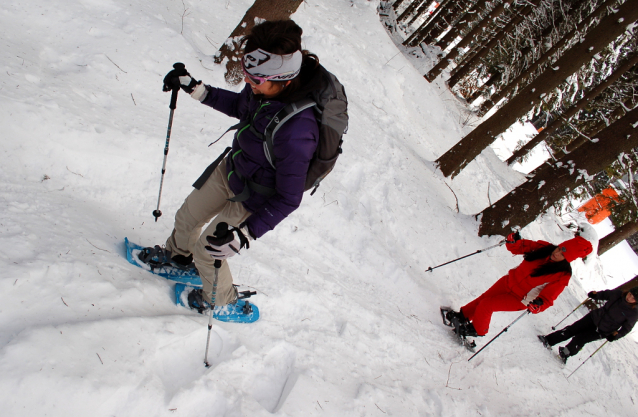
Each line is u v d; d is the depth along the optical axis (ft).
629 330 17.69
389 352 11.53
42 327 5.70
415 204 20.27
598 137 20.35
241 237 6.14
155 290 8.13
